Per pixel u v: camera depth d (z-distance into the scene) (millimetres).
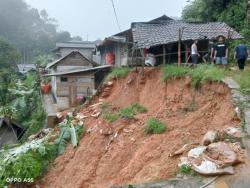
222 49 15039
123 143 13570
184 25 19547
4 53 52812
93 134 15797
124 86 20016
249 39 20859
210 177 7238
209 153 7824
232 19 24656
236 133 8641
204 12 27531
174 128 12453
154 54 20141
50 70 36875
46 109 28000
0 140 25250
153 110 15766
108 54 28125
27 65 66062
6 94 36688
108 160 13250
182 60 19172
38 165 14977
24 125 28094
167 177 7953
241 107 10094
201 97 13250
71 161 15047
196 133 10844
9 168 14992
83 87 27781
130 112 16359
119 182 10906
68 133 16656
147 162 10609
